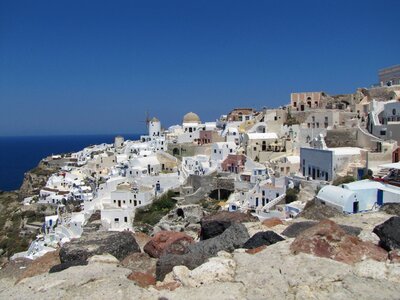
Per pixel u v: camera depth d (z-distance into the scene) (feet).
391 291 34.04
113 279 39.04
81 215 240.53
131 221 230.68
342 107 321.32
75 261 46.39
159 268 42.27
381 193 105.70
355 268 38.29
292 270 38.45
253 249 46.01
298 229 56.49
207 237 61.00
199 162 303.68
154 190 264.52
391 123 215.72
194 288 36.65
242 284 36.78
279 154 277.44
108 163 406.00
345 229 54.60
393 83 310.65
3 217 343.87
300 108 345.92
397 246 43.57
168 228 178.19
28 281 40.42
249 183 238.68
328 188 113.50
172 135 415.03
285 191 203.51
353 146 234.99
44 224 266.16
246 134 306.96
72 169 434.71
